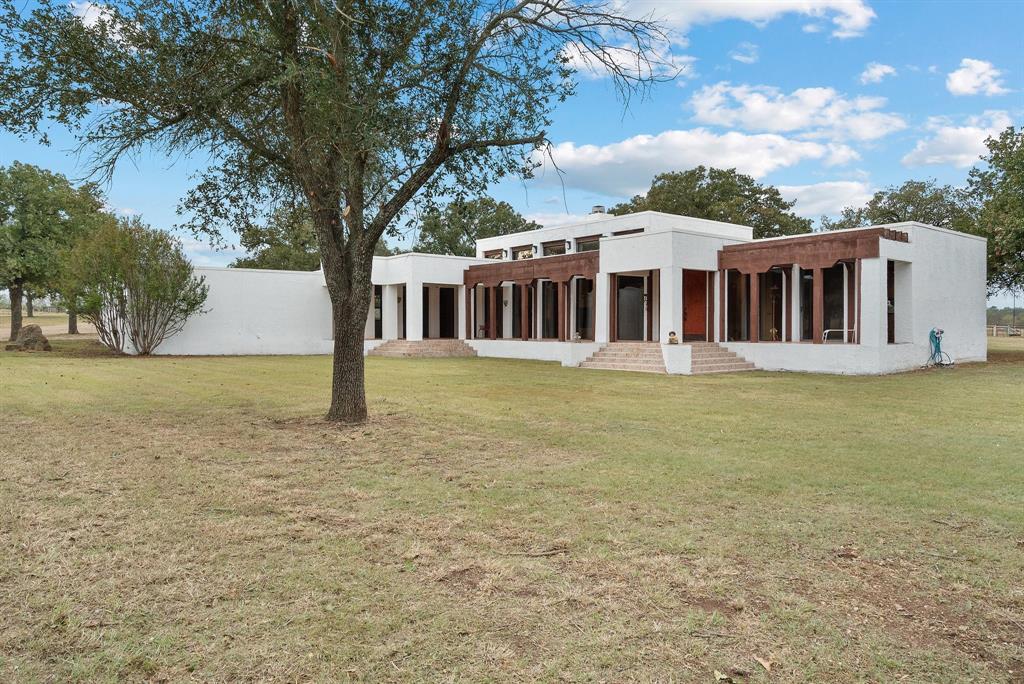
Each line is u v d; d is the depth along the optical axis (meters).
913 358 19.00
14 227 33.19
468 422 9.54
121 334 26.36
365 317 9.60
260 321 29.58
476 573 3.89
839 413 10.52
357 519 4.94
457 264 29.92
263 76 8.62
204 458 7.08
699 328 24.19
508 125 9.27
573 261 24.31
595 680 2.73
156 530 4.65
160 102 8.66
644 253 20.84
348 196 9.16
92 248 25.12
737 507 5.25
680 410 10.87
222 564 4.02
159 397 12.45
